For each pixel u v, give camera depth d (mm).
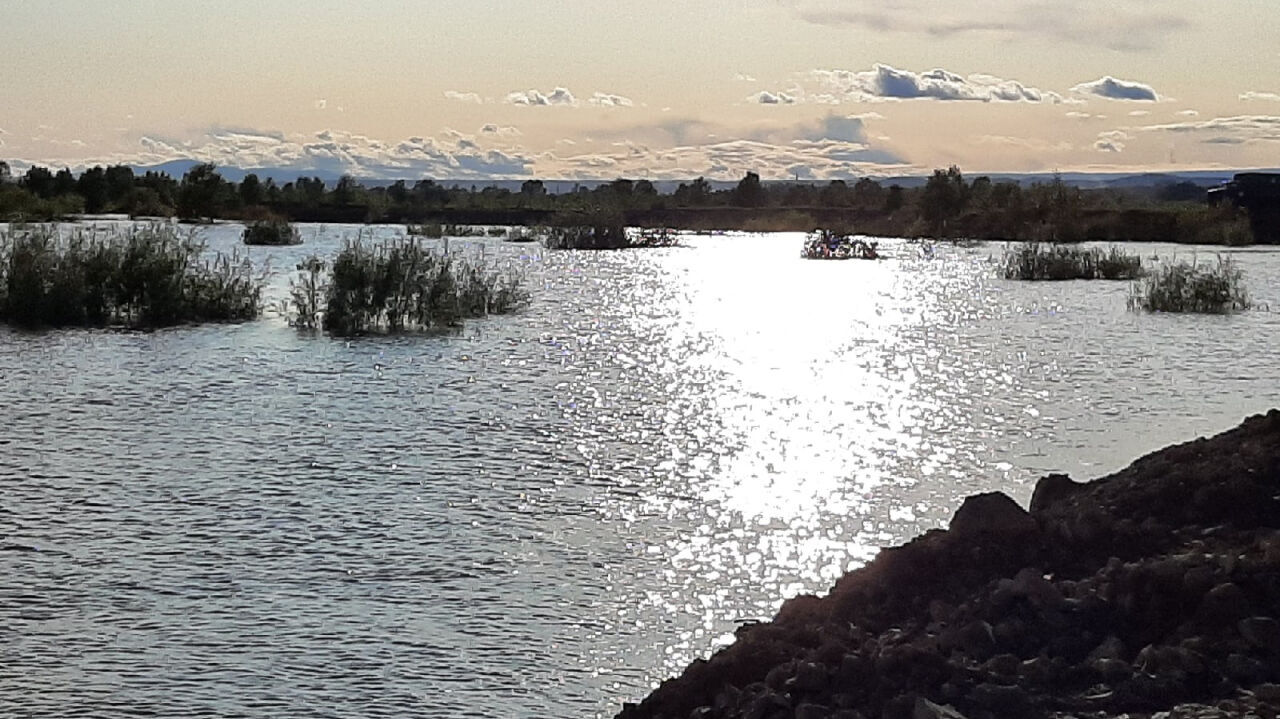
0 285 26047
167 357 20984
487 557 9961
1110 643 6176
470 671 7809
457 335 24453
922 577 7094
